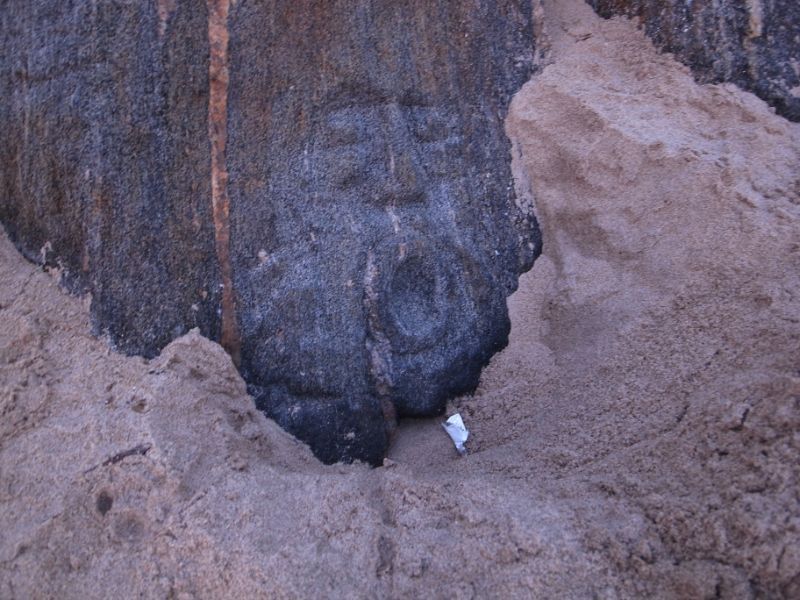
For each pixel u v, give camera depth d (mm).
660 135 2939
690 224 2783
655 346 2617
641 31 3178
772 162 2818
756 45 3041
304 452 2586
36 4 2457
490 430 2807
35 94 2447
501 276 2994
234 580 2021
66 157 2426
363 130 2725
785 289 2490
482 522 2170
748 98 2969
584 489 2277
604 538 2057
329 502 2240
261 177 2566
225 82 2494
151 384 2361
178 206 2479
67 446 2244
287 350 2598
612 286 2873
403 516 2252
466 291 2898
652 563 2002
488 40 3006
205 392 2424
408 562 2105
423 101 2857
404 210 2795
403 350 2754
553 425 2617
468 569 2076
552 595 1974
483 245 2961
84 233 2455
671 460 2250
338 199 2680
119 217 2441
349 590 2039
